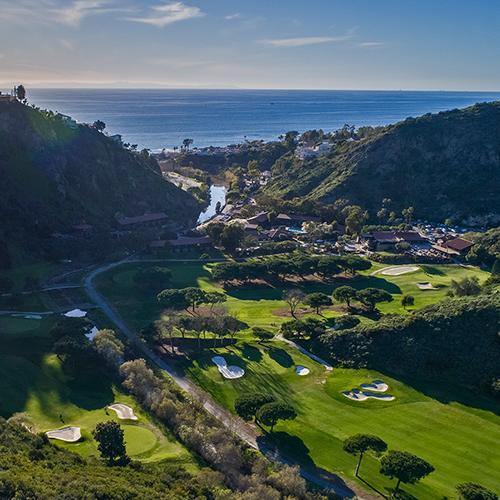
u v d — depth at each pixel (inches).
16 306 4527.6
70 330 3814.0
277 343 4062.5
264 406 2886.3
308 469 2593.5
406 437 2849.4
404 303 4827.8
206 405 3186.5
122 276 5541.3
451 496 2386.8
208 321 4008.4
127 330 4242.1
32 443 2407.7
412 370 3521.2
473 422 2994.6
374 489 2455.7
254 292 5349.4
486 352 3462.1
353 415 3075.8
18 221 5846.5
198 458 2581.2
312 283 5639.8
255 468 2486.5
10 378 3284.9
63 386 3275.1
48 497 1758.1
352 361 3695.9
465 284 4692.4
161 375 3496.6
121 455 2479.1
